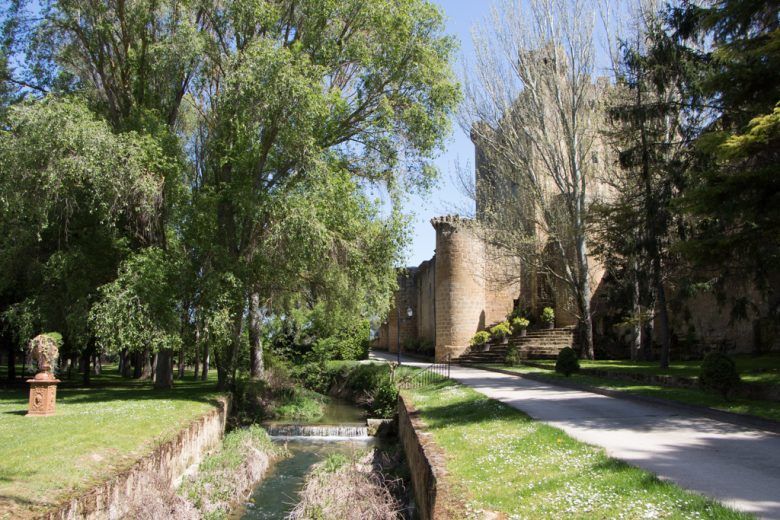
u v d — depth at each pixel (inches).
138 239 686.5
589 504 193.5
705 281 606.9
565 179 909.8
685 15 576.4
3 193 547.8
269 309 903.7
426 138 732.0
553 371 800.9
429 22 735.7
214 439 558.3
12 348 901.2
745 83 421.4
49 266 606.5
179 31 613.0
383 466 485.4
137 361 1229.7
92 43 686.5
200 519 359.6
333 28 714.2
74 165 526.6
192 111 838.5
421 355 1540.4
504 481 239.8
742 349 752.3
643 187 639.1
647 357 896.3
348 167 804.0
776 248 450.6
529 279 1268.5
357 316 823.1
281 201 609.9
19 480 266.8
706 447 278.5
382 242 730.2
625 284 804.0
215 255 621.3
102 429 398.9
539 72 931.3
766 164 424.2
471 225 1029.8
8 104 680.4
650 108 608.7
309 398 914.7
